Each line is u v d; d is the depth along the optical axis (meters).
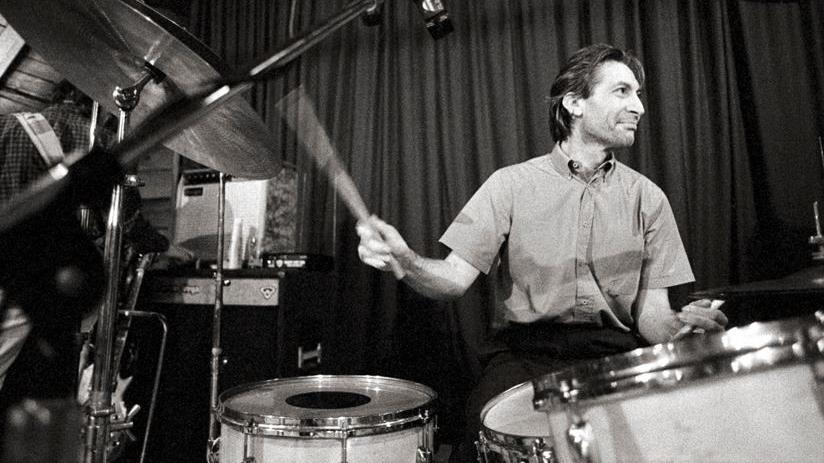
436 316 1.94
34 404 0.31
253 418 0.94
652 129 1.78
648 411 0.63
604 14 1.84
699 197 1.73
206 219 1.88
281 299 1.53
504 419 0.96
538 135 1.86
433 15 0.94
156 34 0.86
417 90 2.02
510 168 1.50
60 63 1.08
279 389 1.25
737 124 1.73
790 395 0.60
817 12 1.69
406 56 2.03
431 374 1.92
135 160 0.58
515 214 1.42
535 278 1.37
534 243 1.39
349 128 2.12
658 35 1.78
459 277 1.37
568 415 0.69
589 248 1.36
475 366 1.83
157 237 1.57
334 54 2.16
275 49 0.66
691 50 1.77
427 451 1.03
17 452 0.30
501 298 1.47
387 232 1.08
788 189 1.67
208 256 1.85
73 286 0.65
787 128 1.69
